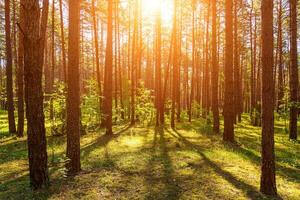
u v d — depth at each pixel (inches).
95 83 854.5
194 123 1127.6
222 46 1814.7
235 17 1124.5
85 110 786.8
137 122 1125.7
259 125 1114.7
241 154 563.2
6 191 364.2
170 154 543.5
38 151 366.0
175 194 349.7
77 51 431.8
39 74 356.2
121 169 445.4
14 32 1299.2
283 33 1485.0
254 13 1412.4
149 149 589.3
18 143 688.4
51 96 789.2
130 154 542.6
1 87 1830.7
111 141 680.4
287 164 520.7
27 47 349.1
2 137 781.3
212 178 408.2
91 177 408.5
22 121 788.0
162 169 445.4
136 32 1236.5
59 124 775.7
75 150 431.8
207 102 1325.0
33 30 348.2
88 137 751.7
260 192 362.0
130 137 745.0
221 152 572.1
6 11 809.5
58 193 351.9
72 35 425.7
